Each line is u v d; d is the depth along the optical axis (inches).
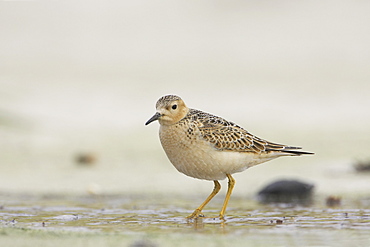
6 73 887.1
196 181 485.4
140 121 709.9
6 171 509.7
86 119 706.2
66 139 626.2
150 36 1072.2
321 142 611.2
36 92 794.8
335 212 350.6
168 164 547.8
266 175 504.4
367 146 590.2
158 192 442.6
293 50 1005.8
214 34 1080.2
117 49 1020.5
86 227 300.2
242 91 828.6
